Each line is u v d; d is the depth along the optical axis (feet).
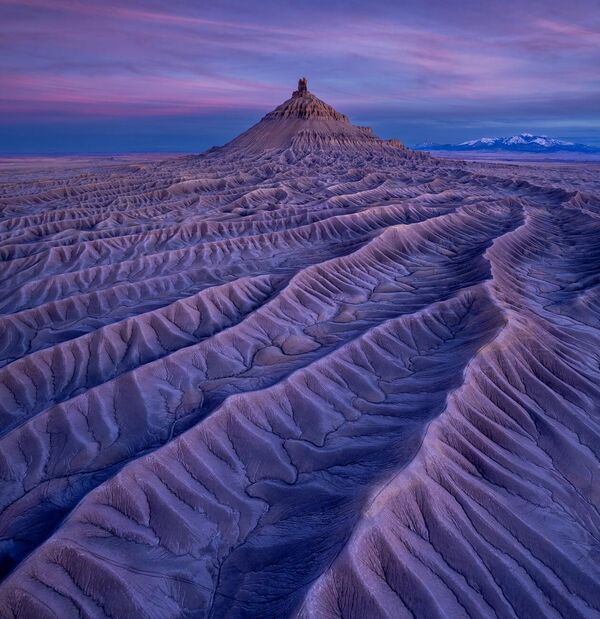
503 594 25.39
